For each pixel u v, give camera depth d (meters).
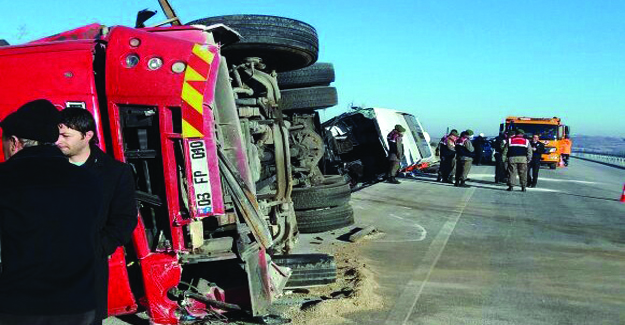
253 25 6.09
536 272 6.29
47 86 3.80
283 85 8.20
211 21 6.07
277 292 4.66
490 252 7.28
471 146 15.84
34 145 2.36
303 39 6.47
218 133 4.06
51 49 3.91
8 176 2.25
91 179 2.46
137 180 3.89
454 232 8.69
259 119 5.68
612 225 9.51
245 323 4.33
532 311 4.93
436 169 21.25
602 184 18.31
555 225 9.41
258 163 5.33
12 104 3.77
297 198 7.72
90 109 3.82
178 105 3.65
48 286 2.24
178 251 3.81
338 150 13.02
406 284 5.74
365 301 4.98
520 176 14.93
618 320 4.74
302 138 8.22
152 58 3.72
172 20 5.38
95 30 4.74
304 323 4.46
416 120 18.34
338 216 7.89
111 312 3.98
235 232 4.15
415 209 11.25
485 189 15.38
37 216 2.23
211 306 4.22
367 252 7.23
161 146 3.68
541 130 27.28
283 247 5.98
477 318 4.72
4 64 3.86
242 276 4.43
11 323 2.23
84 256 2.36
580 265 6.64
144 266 3.85
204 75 3.71
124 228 2.90
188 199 3.69
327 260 5.42
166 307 3.89
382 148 15.23
